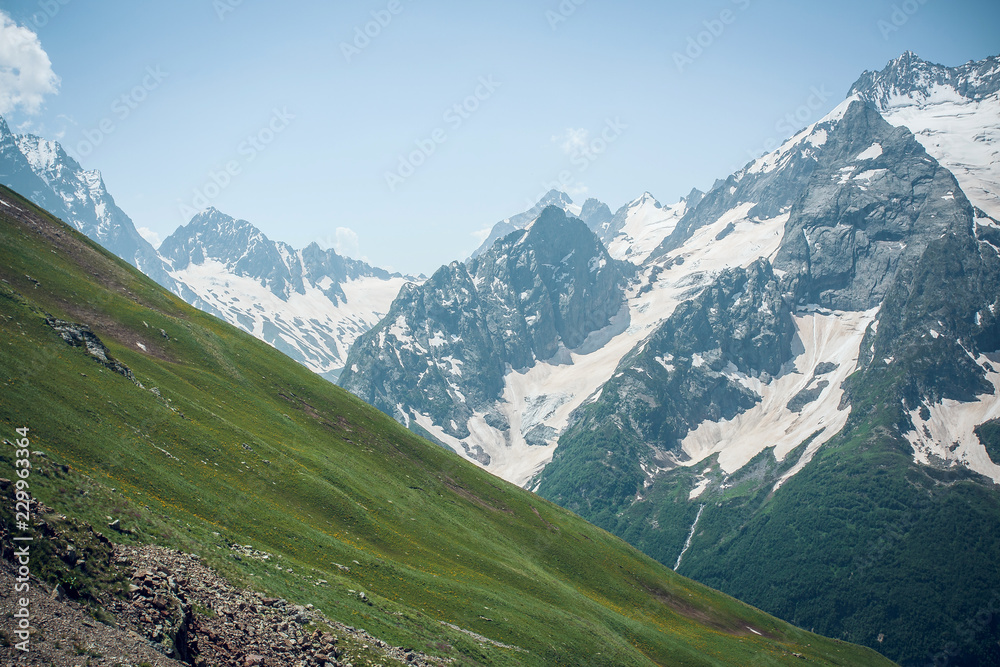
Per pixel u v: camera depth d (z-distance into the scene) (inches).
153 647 1606.8
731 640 5497.1
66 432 2856.8
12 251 4948.3
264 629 2068.2
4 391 2878.9
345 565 3267.7
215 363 5236.2
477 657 2945.4
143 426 3403.1
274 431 4594.0
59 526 1823.3
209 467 3452.3
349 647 2289.6
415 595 3363.7
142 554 2043.6
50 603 1536.7
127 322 4997.5
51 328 3732.8
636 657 4077.3
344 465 4690.0
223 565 2348.7
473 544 4665.4
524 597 4116.6
